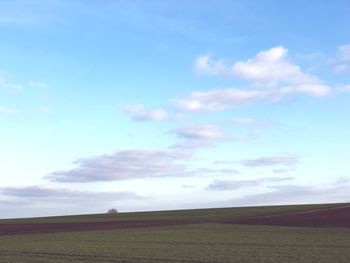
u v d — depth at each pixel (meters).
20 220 114.81
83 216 125.88
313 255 35.00
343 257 33.56
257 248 40.41
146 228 71.62
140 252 38.50
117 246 43.94
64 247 43.97
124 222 90.75
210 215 100.75
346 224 63.12
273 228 63.31
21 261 34.16
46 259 35.12
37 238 58.22
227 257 34.69
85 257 35.78
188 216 102.12
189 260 33.41
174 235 56.59
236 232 59.03
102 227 77.88
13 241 54.53
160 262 32.69
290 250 38.44
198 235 55.78
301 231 57.56
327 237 49.19
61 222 97.12
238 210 111.81
